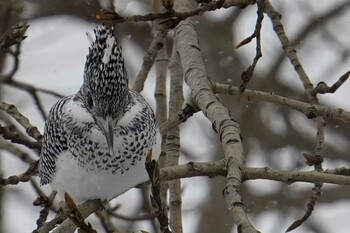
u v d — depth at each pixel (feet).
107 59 30.89
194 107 33.35
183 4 35.17
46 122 33.32
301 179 27.71
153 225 41.63
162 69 39.63
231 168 27.30
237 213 24.53
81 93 32.68
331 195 54.13
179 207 35.35
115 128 31.73
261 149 55.31
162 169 27.86
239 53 55.83
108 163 31.81
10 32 34.19
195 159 55.11
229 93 34.19
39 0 55.11
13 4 41.45
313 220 53.88
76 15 55.52
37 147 34.65
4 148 38.01
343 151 54.95
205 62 54.65
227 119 29.30
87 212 32.55
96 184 32.12
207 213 51.80
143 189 44.60
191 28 34.71
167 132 35.06
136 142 31.89
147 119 32.30
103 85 31.07
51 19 55.62
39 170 34.76
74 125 31.86
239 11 55.77
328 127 55.31
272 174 27.50
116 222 48.34
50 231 32.01
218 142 54.80
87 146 31.68
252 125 55.11
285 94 55.57
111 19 28.04
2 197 48.47
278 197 54.03
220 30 55.31
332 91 34.35
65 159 32.07
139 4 56.08
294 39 55.93
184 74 32.94
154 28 39.19
